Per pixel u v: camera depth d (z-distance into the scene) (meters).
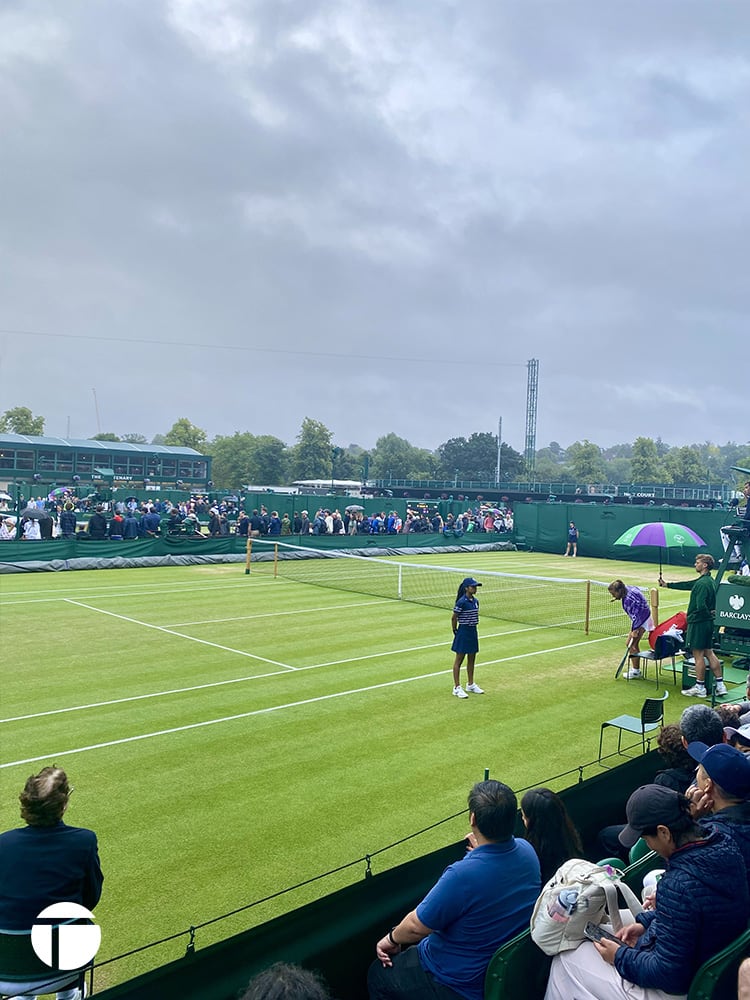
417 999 4.60
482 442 135.00
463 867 4.63
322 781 9.64
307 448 107.62
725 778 4.74
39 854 4.69
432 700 13.24
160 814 8.68
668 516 40.69
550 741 11.23
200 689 13.55
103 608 21.61
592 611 23.38
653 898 5.11
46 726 11.48
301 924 4.62
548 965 4.55
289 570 31.73
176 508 40.41
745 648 15.32
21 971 4.61
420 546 41.50
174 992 4.08
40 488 59.97
